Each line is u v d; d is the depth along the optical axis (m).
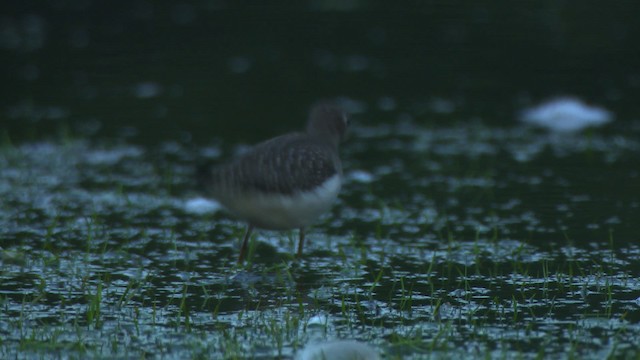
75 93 16.09
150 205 11.55
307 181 8.82
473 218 11.01
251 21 20.27
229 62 17.73
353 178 12.53
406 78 16.86
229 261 9.77
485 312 8.34
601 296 8.69
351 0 21.92
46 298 8.70
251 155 8.80
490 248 10.05
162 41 18.94
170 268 9.55
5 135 13.77
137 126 14.55
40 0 21.41
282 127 14.38
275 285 9.11
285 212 8.84
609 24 19.84
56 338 7.70
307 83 16.56
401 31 19.53
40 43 18.72
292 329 7.93
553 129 14.53
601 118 14.94
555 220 10.87
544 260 9.67
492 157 13.31
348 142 13.95
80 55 18.06
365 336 7.84
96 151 13.55
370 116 15.02
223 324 8.09
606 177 12.41
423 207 11.42
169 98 15.84
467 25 19.84
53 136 14.11
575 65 17.31
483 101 15.72
